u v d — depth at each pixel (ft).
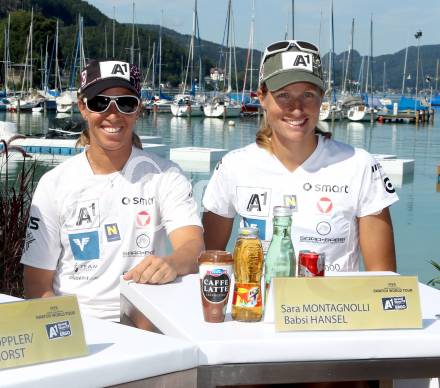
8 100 132.05
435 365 4.95
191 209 8.21
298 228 8.26
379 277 5.07
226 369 4.70
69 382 4.20
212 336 4.83
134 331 4.96
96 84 7.75
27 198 11.75
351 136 81.30
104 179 7.95
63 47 214.69
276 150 8.32
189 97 140.15
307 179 8.26
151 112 131.64
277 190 8.31
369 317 5.04
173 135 75.66
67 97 124.77
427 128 101.14
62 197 7.92
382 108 132.36
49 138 47.34
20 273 10.99
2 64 191.01
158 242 8.25
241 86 160.66
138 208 8.04
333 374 4.83
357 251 8.55
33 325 4.32
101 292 7.92
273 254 5.77
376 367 4.88
